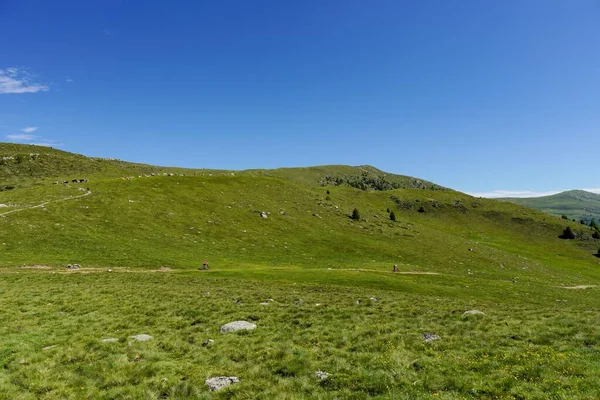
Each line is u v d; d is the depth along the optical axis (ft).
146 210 317.22
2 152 529.45
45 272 174.50
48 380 55.16
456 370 54.95
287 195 459.32
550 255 501.56
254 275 197.16
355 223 411.54
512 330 75.61
